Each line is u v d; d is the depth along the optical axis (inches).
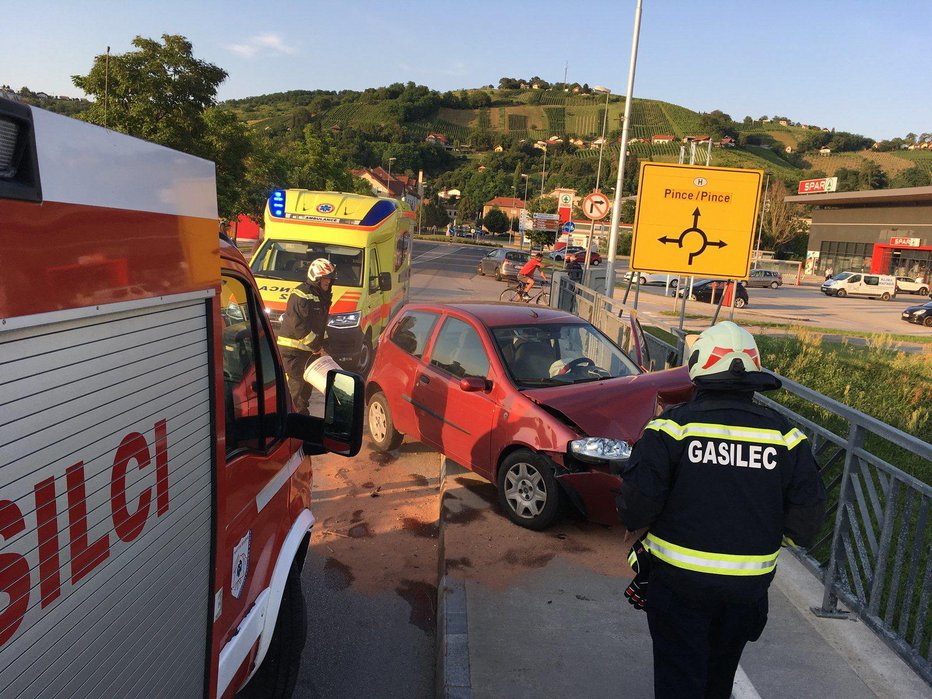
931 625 162.7
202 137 784.9
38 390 52.6
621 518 98.9
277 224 417.1
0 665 48.6
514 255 1311.5
